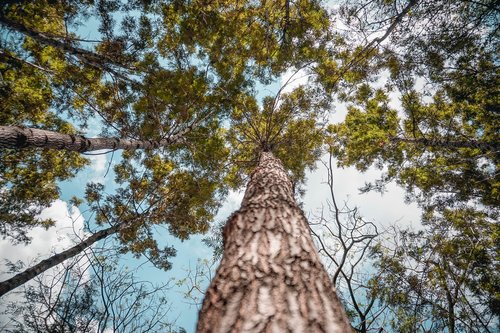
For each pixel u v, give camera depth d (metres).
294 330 1.15
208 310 1.34
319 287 1.44
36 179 8.01
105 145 5.31
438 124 7.45
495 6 4.51
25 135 3.84
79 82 6.65
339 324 1.25
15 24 4.73
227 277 1.49
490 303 4.48
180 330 4.32
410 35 5.38
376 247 4.53
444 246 4.73
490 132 7.54
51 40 5.15
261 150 7.21
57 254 5.91
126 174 8.48
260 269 1.50
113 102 6.84
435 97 8.23
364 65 6.62
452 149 8.16
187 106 6.42
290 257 1.62
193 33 6.29
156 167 8.30
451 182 7.95
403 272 4.31
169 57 7.13
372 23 5.26
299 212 2.36
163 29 6.72
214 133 7.40
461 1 4.78
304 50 6.88
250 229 1.96
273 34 7.23
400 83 6.23
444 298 4.11
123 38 6.11
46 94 6.94
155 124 6.58
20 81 6.51
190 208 8.33
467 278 4.61
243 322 1.19
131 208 8.05
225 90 6.76
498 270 4.99
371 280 4.07
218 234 5.72
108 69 5.95
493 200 7.34
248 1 7.17
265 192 2.79
